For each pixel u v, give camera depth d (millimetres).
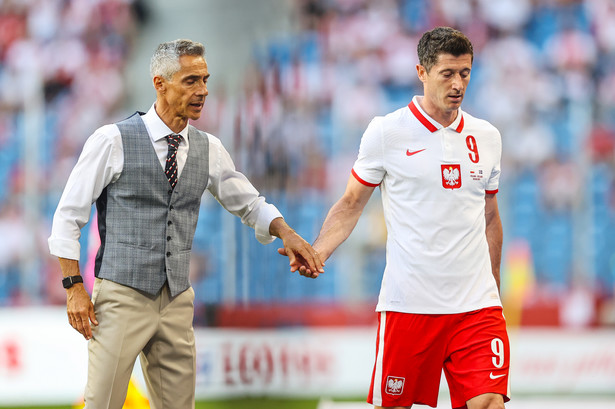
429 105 11906
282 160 32062
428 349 11914
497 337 11688
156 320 11891
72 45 36406
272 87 33469
